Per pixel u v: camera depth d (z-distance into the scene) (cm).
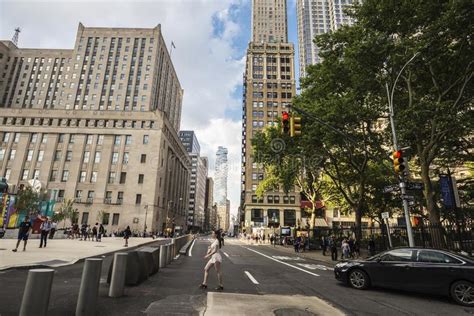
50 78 9550
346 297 771
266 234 6444
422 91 1708
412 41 1423
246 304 628
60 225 5781
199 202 16238
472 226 1975
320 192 3778
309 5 14912
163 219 6944
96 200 6016
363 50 1505
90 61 8319
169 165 7650
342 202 3656
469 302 714
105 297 648
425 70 1617
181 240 2594
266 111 8044
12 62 9738
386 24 1498
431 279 779
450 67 1512
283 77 8425
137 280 812
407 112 1451
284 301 675
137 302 616
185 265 1328
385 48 1460
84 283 512
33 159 6244
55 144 6375
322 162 2523
